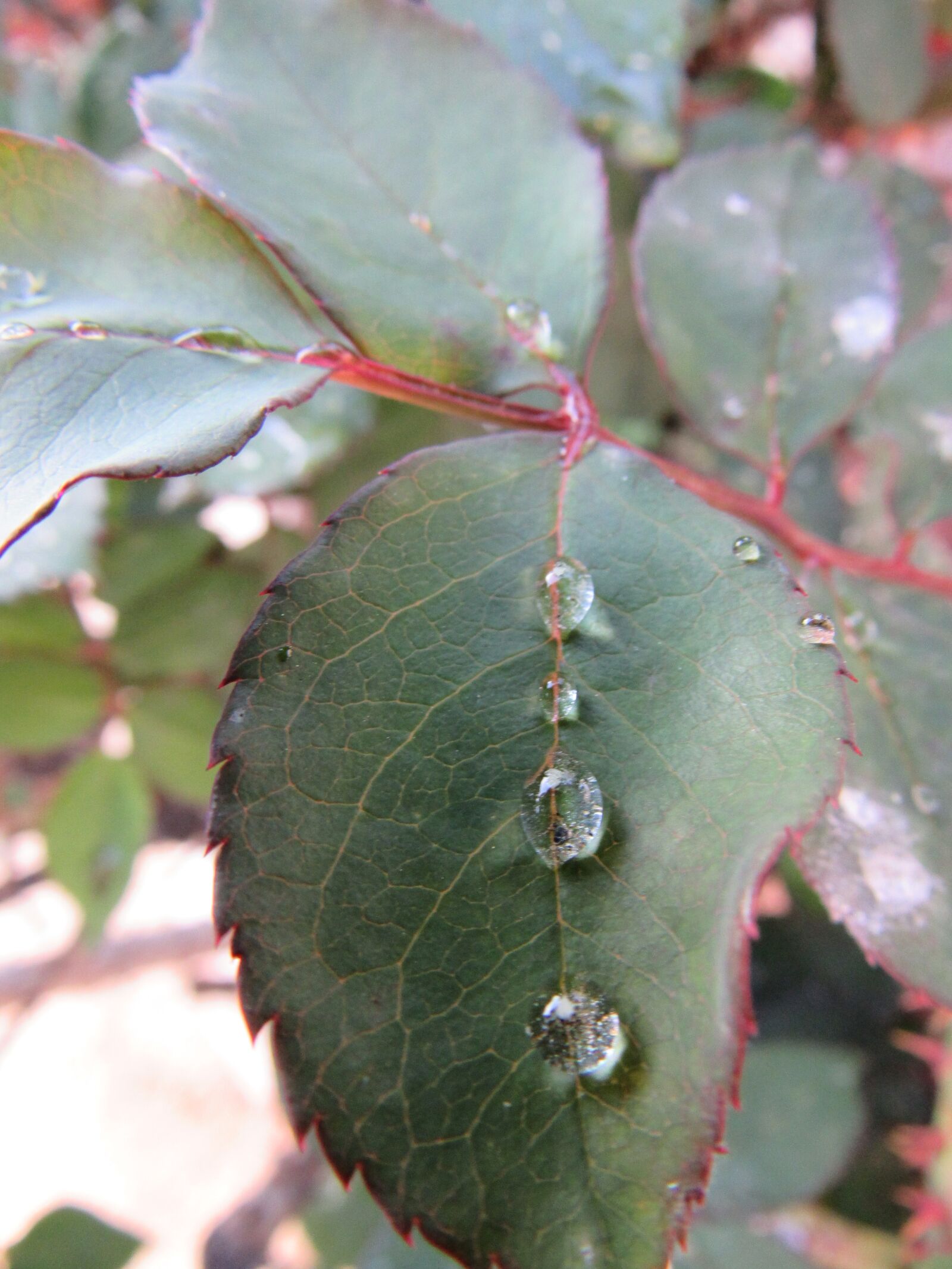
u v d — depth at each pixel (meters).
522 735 0.05
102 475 0.05
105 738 0.14
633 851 0.05
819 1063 0.13
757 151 0.09
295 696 0.05
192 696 0.13
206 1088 0.23
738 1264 0.12
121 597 0.12
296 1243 0.17
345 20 0.07
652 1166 0.05
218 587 0.13
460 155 0.07
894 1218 0.13
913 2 0.12
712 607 0.05
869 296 0.08
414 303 0.06
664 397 0.13
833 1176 0.12
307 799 0.05
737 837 0.05
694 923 0.05
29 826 0.17
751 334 0.08
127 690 0.13
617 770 0.05
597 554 0.06
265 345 0.06
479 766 0.05
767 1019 0.14
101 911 0.13
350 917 0.05
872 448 0.13
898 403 0.10
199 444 0.05
